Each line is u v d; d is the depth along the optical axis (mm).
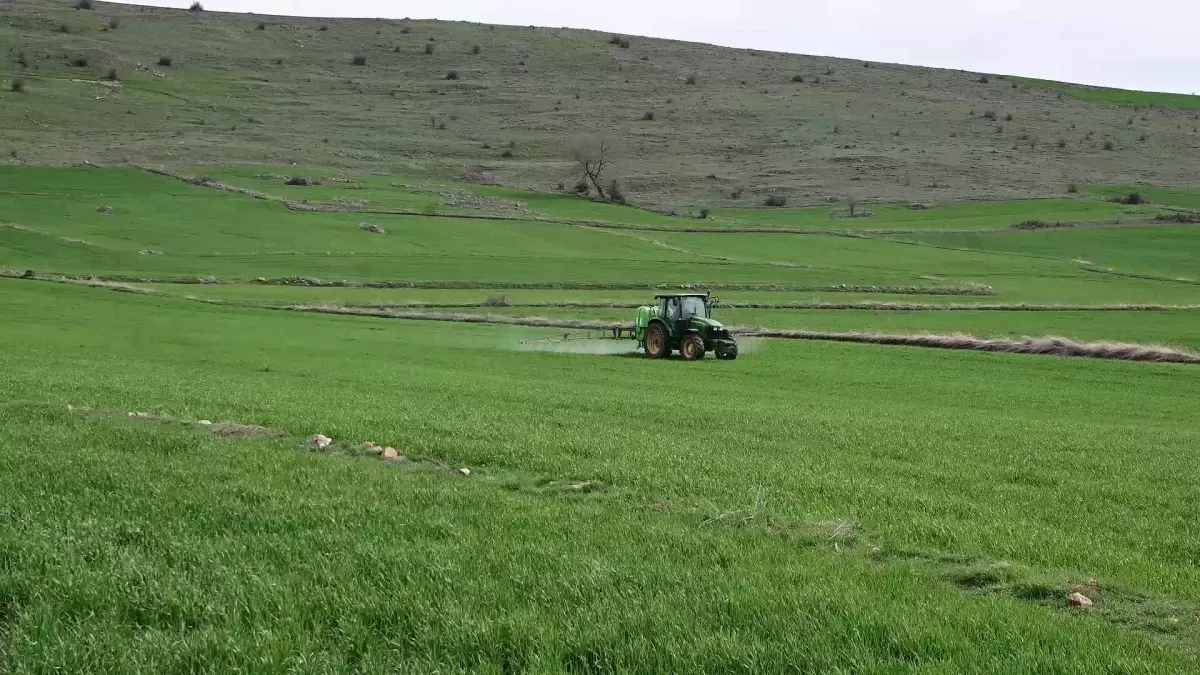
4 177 133250
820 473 15719
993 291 91375
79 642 7445
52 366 31328
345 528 10656
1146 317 71500
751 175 181000
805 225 144250
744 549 10367
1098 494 15102
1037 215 152375
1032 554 10891
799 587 9000
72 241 99500
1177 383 39312
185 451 15312
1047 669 7223
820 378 38219
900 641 7637
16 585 8562
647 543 10391
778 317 69062
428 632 7695
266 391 26047
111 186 133750
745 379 37062
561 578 8922
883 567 10062
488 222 130875
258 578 8742
